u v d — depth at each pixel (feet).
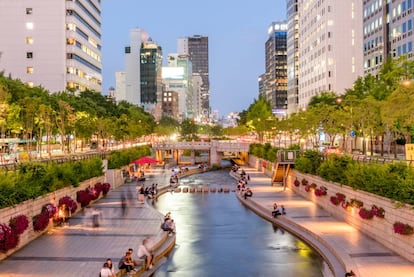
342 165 152.97
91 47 562.66
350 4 502.79
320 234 125.80
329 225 138.82
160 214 160.25
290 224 147.43
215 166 415.85
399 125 207.10
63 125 294.25
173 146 446.60
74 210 157.28
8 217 105.81
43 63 473.26
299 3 647.56
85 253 108.06
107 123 358.02
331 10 502.79
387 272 91.61
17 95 266.98
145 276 98.89
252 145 411.13
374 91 242.37
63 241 119.55
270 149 309.83
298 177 216.13
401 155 264.72
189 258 114.52
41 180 130.00
